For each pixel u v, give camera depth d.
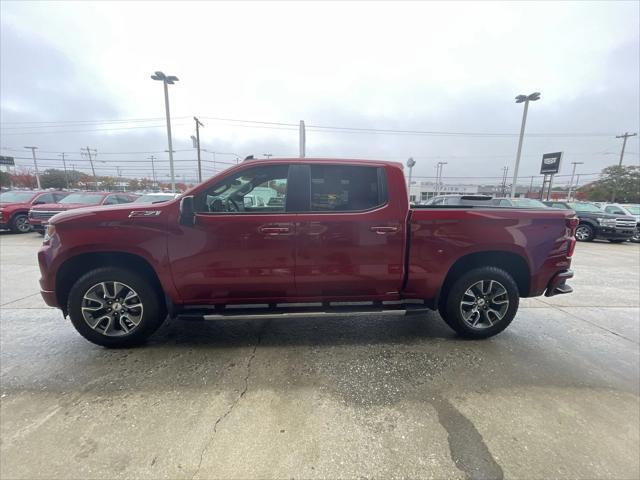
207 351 3.04
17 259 7.29
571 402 2.35
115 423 2.07
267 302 3.10
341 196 3.00
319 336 3.39
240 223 2.87
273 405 2.26
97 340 2.97
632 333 3.59
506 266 3.38
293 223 2.91
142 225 2.82
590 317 4.07
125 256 2.97
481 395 2.42
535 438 2.00
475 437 1.99
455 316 3.23
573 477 1.72
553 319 3.99
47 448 1.86
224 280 2.93
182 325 3.63
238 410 2.21
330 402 2.31
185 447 1.88
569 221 3.20
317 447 1.89
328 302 3.15
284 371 2.70
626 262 8.30
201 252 2.88
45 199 12.77
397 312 3.10
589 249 11.02
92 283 2.88
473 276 3.17
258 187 2.99
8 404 2.24
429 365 2.83
